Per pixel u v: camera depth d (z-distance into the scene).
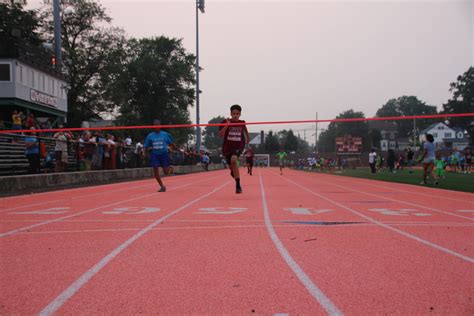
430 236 4.52
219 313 2.26
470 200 8.89
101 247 4.00
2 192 10.65
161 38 64.81
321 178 21.69
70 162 15.23
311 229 4.96
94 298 2.52
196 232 4.78
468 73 97.12
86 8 45.97
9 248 3.97
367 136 114.00
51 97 32.56
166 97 63.25
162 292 2.63
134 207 7.36
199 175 26.77
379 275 3.01
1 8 43.41
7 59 27.44
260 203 8.05
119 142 20.61
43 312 2.29
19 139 13.67
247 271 3.12
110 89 47.09
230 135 9.75
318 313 2.25
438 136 105.06
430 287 2.71
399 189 12.59
